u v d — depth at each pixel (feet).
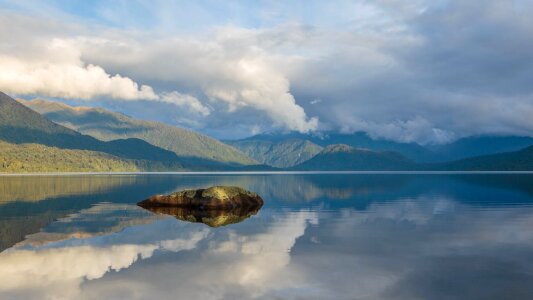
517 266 73.67
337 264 75.61
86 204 184.24
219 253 84.48
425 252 85.15
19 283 63.82
